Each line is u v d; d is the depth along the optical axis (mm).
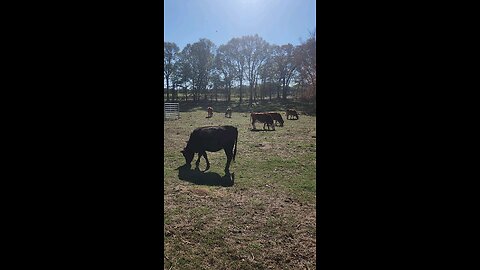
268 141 12922
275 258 3691
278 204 5598
